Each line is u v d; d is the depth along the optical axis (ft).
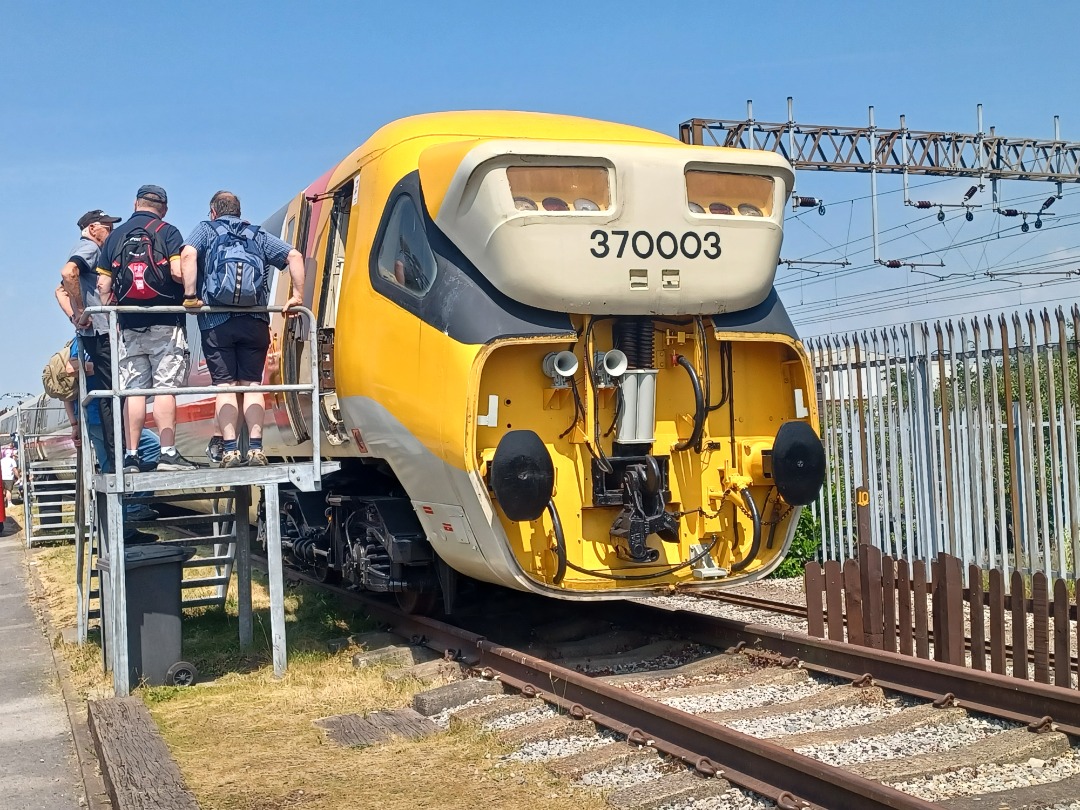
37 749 21.02
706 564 24.89
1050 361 33.88
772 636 24.76
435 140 26.66
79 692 25.09
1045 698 18.62
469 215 23.17
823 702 20.99
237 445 27.02
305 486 26.00
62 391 37.70
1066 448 33.60
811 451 24.79
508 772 17.72
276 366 34.35
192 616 33.09
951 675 20.30
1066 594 20.89
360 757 19.06
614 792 16.40
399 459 25.36
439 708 21.84
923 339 38.04
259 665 27.07
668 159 23.53
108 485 24.17
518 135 27.27
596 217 22.88
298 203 34.81
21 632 33.55
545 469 22.45
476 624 30.42
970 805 15.14
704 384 25.08
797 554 41.60
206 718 21.98
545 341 22.99
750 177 24.72
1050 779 16.61
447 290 23.63
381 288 26.03
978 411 36.06
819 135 62.08
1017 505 34.71
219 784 17.76
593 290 22.98
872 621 24.77
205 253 25.88
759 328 25.12
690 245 23.68
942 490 37.47
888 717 19.54
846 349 41.63
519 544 23.62
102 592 26.84
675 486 25.04
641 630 29.14
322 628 31.01
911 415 38.52
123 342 26.78
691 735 17.66
